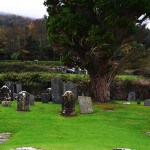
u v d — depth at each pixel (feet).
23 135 61.98
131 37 110.63
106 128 69.10
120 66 112.16
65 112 81.87
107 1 100.63
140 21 111.75
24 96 85.10
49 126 69.15
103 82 112.37
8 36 336.49
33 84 138.82
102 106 100.22
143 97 136.98
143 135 66.44
